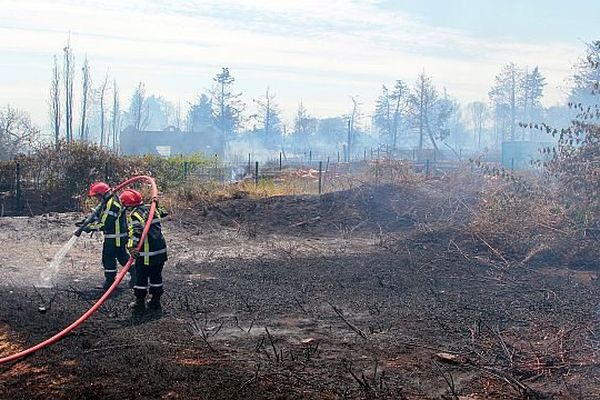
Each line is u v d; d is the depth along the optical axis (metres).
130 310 8.84
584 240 13.05
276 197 19.66
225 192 21.03
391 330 8.15
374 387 6.15
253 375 6.32
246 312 8.94
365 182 19.41
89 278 11.02
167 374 6.27
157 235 8.91
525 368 6.80
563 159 13.40
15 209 21.56
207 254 13.66
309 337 7.77
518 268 12.38
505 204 14.12
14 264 12.10
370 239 15.65
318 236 16.22
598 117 13.66
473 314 9.02
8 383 6.16
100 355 6.84
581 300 9.91
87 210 19.03
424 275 11.72
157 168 23.97
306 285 10.78
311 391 6.01
